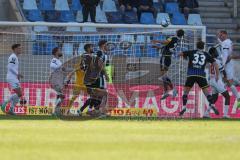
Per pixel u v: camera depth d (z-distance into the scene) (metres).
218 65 57.03
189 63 54.03
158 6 84.88
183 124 44.84
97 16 81.88
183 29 58.97
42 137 31.55
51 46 62.88
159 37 61.53
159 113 57.44
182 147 26.78
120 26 59.28
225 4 87.56
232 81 59.12
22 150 25.41
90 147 26.64
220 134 34.38
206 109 57.91
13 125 42.03
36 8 81.44
